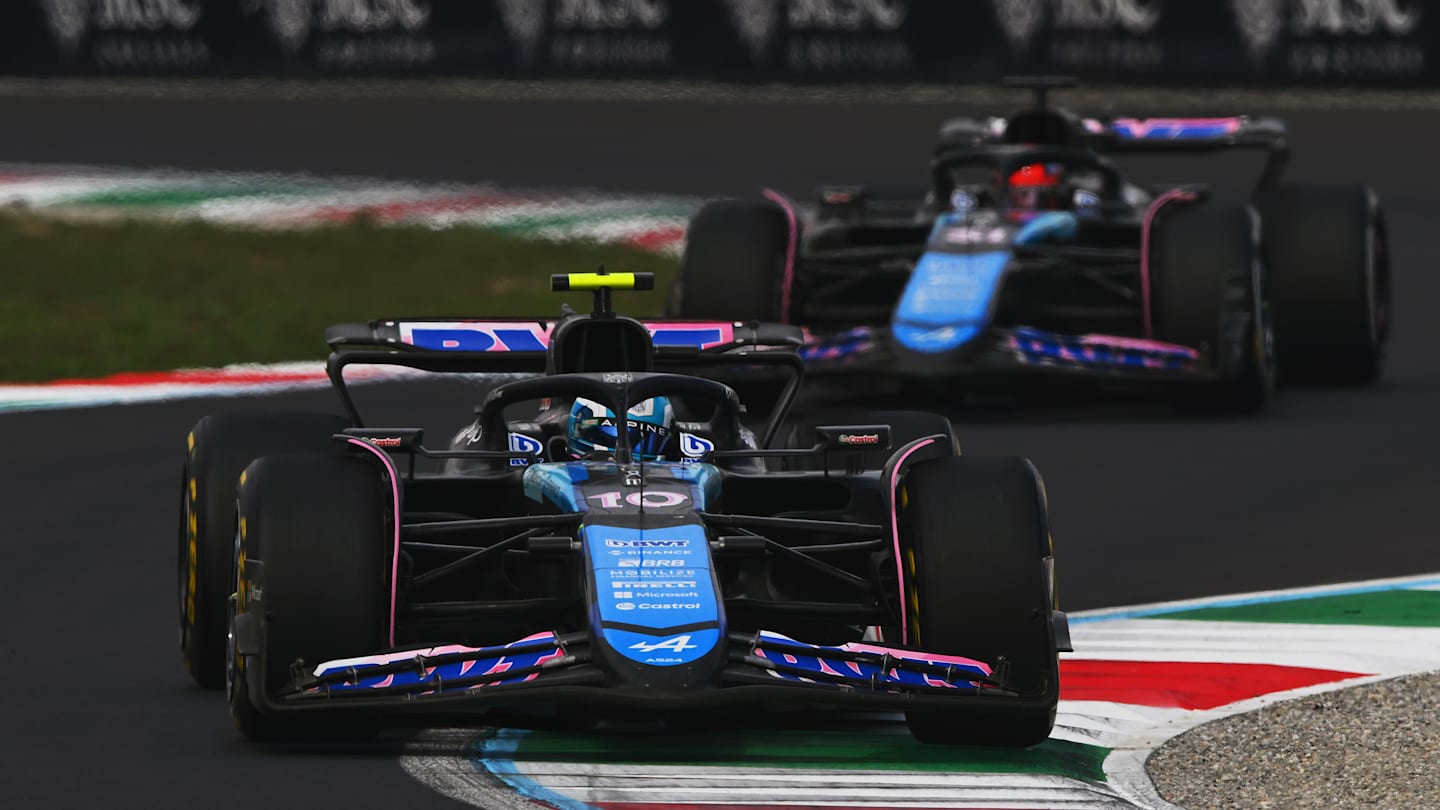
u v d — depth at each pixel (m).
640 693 23.72
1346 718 27.92
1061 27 136.75
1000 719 25.97
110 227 102.31
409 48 145.88
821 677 24.69
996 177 59.16
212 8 147.88
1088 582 38.06
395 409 57.19
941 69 139.00
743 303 55.53
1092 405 57.56
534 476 28.45
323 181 115.44
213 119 135.88
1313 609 35.47
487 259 94.00
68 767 25.33
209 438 30.12
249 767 25.20
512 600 28.48
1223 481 47.09
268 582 25.11
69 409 57.38
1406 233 94.94
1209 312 54.19
